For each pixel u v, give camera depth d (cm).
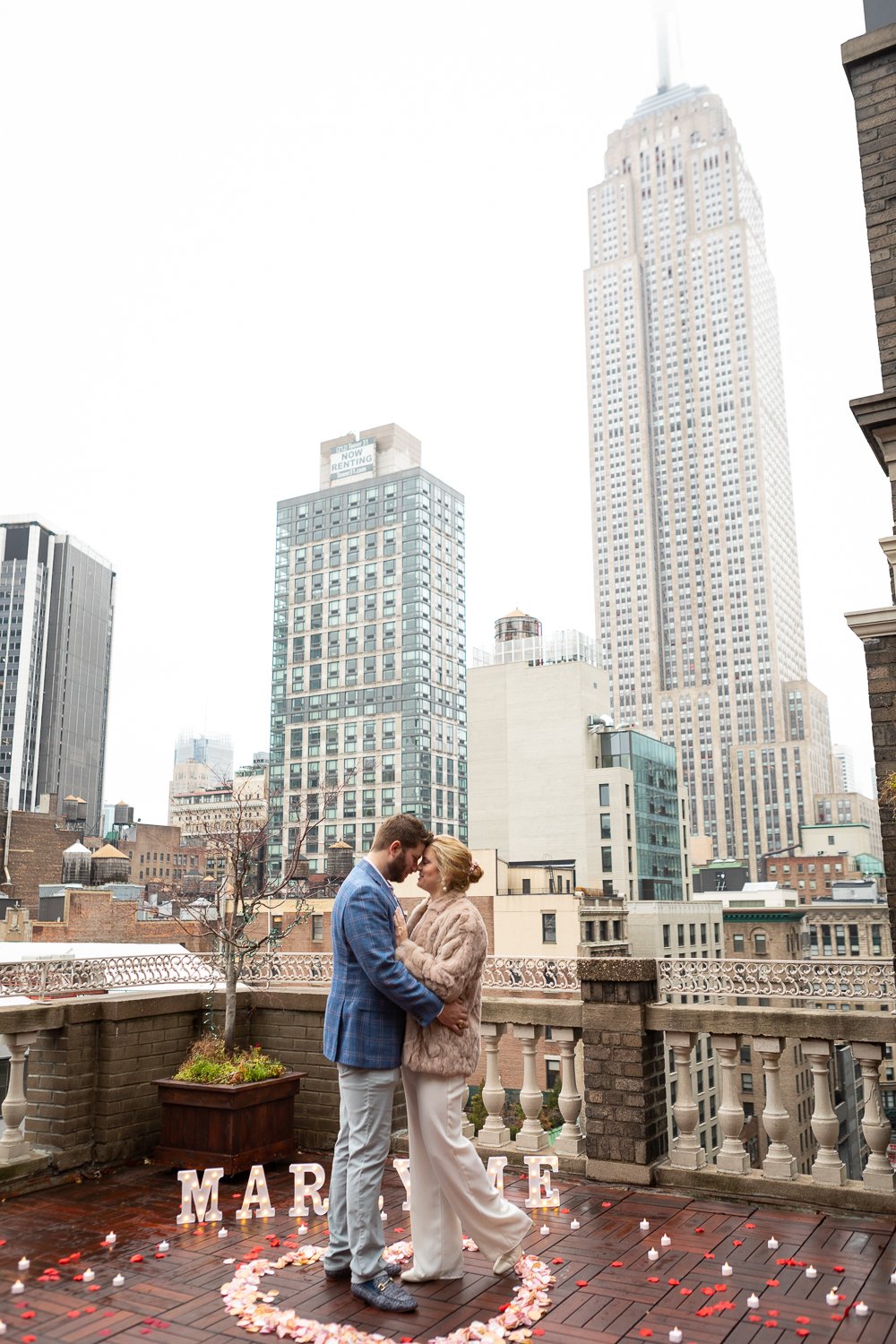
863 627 680
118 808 11625
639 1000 639
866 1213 558
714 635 19075
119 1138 692
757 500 19188
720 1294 446
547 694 8200
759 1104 5456
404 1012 489
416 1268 474
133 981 739
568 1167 661
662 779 8569
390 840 507
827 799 17750
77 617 18188
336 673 12681
